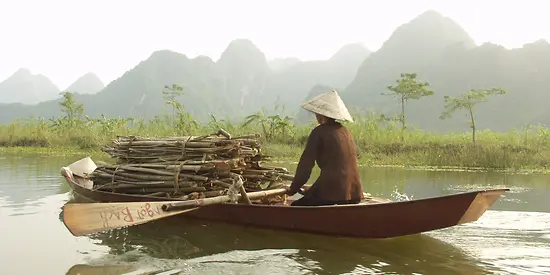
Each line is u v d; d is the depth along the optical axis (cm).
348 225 436
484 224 513
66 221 381
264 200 550
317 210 439
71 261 377
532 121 10862
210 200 466
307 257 394
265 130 1672
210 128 1733
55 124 1880
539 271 358
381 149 1419
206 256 395
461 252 409
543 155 1248
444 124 12394
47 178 851
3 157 1286
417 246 428
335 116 459
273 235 464
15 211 565
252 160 591
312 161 465
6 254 394
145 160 597
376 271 359
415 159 1279
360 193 478
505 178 950
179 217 537
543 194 726
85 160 752
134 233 474
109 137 1627
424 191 752
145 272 352
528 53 12988
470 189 775
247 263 377
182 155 560
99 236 460
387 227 426
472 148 1280
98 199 607
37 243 430
